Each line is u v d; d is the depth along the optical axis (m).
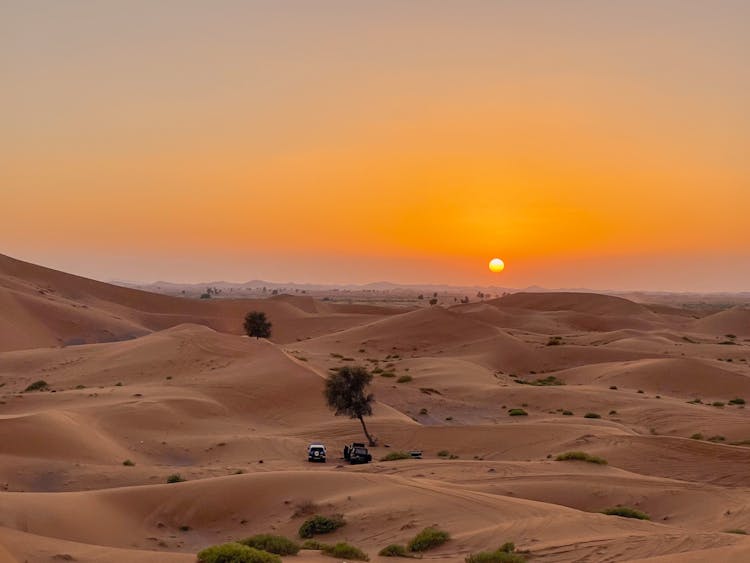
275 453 44.16
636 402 64.81
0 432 38.91
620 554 15.93
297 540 21.66
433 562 17.14
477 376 82.44
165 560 15.76
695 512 24.44
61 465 36.25
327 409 59.66
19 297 126.75
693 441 39.62
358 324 157.38
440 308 129.75
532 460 40.19
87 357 83.12
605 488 27.81
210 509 25.25
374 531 21.61
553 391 69.88
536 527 19.84
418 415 62.88
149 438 46.72
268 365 70.31
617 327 162.50
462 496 24.38
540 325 156.62
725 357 103.38
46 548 16.56
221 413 55.91
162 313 171.50
